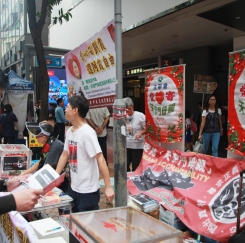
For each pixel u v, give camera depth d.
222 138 10.09
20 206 1.53
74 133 2.93
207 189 3.32
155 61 12.30
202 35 8.55
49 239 2.01
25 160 3.98
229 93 3.35
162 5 6.73
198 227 2.93
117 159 3.23
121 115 3.21
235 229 2.67
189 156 3.85
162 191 3.74
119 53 3.22
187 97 11.00
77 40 11.30
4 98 9.08
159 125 4.46
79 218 2.08
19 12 19.70
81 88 4.58
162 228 1.92
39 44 5.83
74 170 2.92
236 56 3.25
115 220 2.14
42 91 5.95
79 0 10.98
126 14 7.93
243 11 6.25
